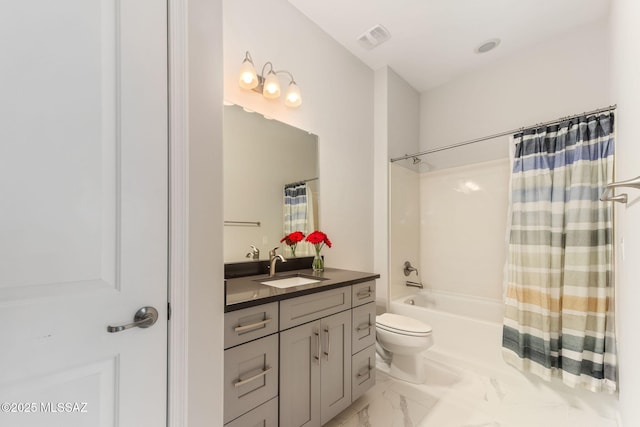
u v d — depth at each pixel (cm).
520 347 177
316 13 194
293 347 122
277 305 116
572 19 200
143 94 77
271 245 179
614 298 151
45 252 62
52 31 64
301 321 126
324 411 135
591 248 162
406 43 226
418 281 291
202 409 87
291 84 179
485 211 255
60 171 64
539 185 184
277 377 116
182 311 82
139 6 77
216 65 93
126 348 73
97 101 70
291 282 167
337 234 222
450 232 277
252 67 154
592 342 158
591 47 204
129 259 74
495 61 251
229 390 99
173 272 81
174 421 81
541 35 217
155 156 79
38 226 62
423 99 303
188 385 83
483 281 254
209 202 90
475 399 167
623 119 119
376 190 260
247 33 162
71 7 67
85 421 67
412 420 149
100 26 71
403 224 272
